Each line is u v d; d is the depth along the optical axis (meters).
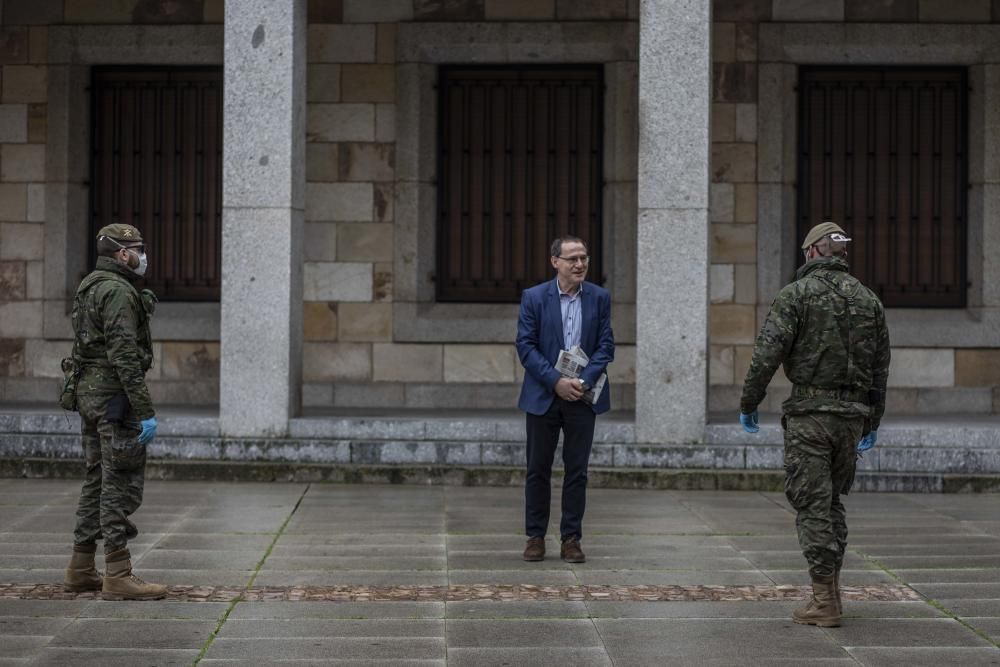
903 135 14.17
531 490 8.38
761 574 8.01
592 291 8.40
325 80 14.23
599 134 14.20
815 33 13.95
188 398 14.33
